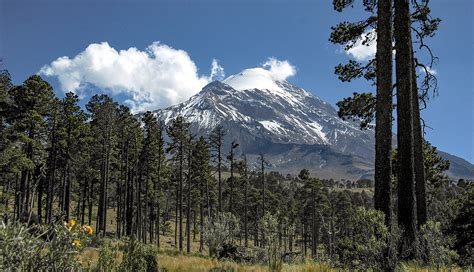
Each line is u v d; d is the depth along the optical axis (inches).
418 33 523.5
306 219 2600.9
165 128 1685.5
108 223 2778.1
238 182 2397.9
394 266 233.1
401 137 402.3
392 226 283.0
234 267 416.8
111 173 1974.7
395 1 438.3
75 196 1984.5
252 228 2650.1
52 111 1462.8
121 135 1808.6
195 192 2164.1
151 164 1876.2
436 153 1059.3
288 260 412.8
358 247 235.1
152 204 2106.3
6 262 100.0
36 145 1325.0
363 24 529.0
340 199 2677.2
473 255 335.3
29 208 119.3
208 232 812.0
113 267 206.4
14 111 1290.6
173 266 426.6
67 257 111.0
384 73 360.5
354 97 636.1
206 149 1985.7
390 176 339.3
